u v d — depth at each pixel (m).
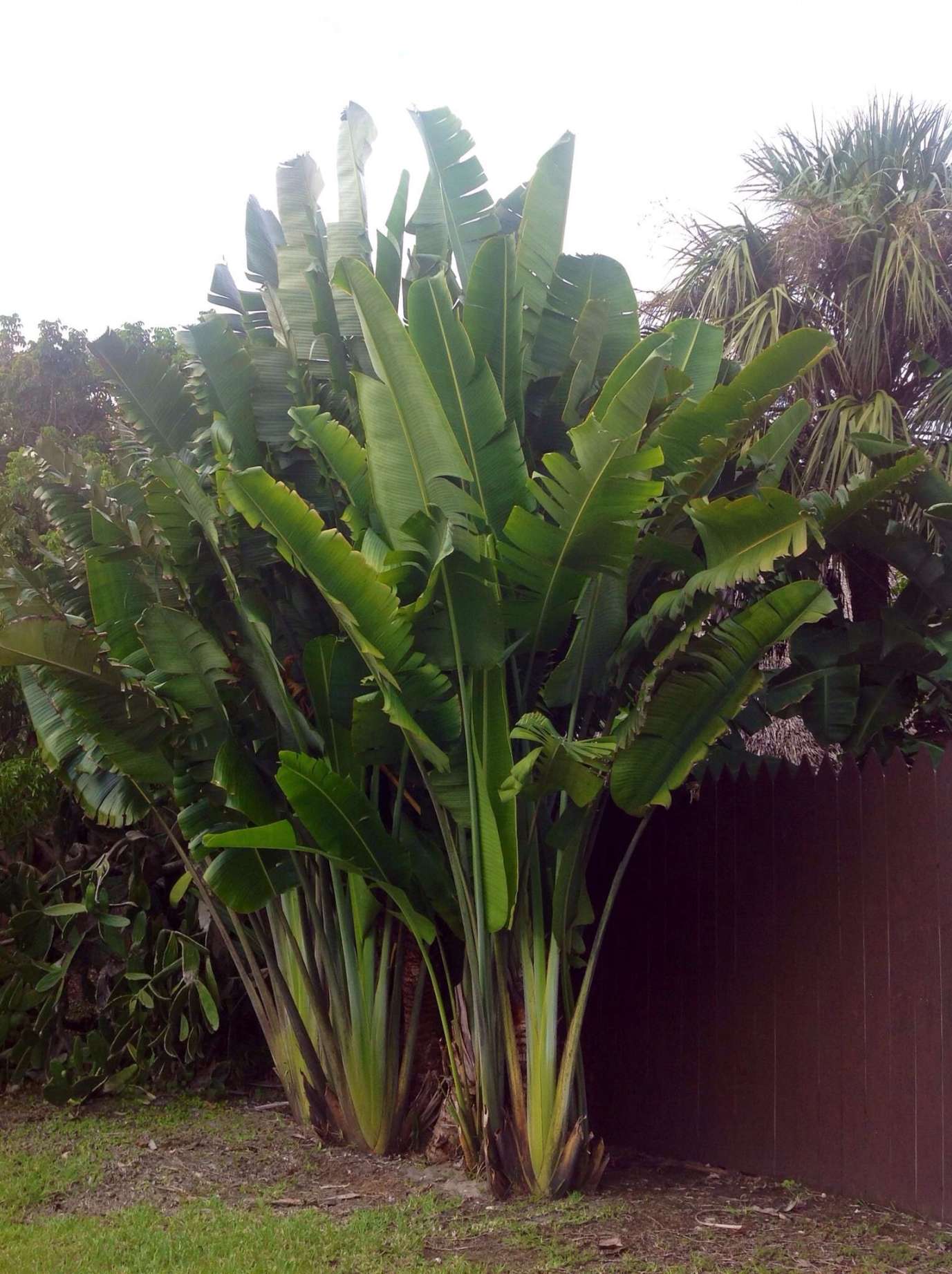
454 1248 5.34
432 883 6.54
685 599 5.43
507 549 5.74
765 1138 6.59
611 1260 5.15
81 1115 8.39
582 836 6.08
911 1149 5.79
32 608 6.49
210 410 7.28
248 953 8.24
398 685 5.80
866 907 6.16
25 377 21.03
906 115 9.73
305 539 5.55
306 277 7.23
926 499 6.57
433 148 7.47
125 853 9.73
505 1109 6.24
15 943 9.45
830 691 7.24
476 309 6.53
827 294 9.38
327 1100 7.38
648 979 7.44
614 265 7.11
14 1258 5.19
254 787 6.64
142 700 6.63
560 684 6.20
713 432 5.99
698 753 5.59
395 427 5.74
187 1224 5.72
